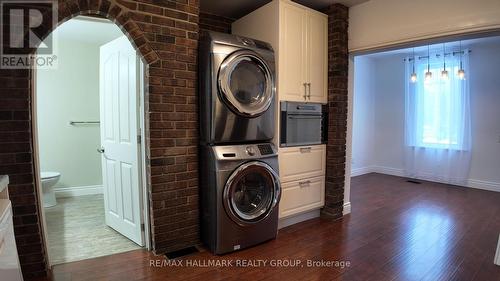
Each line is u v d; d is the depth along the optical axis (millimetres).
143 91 2176
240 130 2289
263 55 2389
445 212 3332
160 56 2098
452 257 2236
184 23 2197
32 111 1783
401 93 5496
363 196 4023
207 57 2191
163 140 2156
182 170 2270
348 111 3152
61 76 3799
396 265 2109
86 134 3992
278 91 2562
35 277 1880
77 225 2861
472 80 4609
